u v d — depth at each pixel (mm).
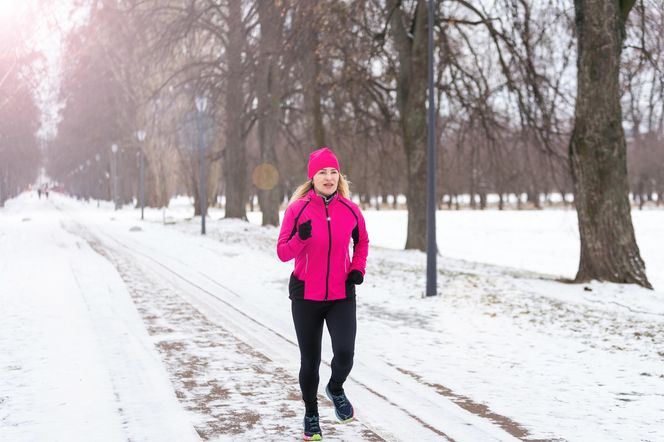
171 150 46531
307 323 4082
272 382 5617
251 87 28156
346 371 4102
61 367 6023
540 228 39344
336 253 4012
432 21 11336
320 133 24734
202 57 30125
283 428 4453
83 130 61031
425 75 18359
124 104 48656
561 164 17422
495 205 90750
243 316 8797
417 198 19312
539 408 4934
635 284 11805
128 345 6957
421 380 5730
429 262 11016
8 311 8898
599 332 8023
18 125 50500
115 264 14969
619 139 11992
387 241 29484
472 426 4500
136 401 5031
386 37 19125
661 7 13547
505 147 19766
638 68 14117
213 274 13461
